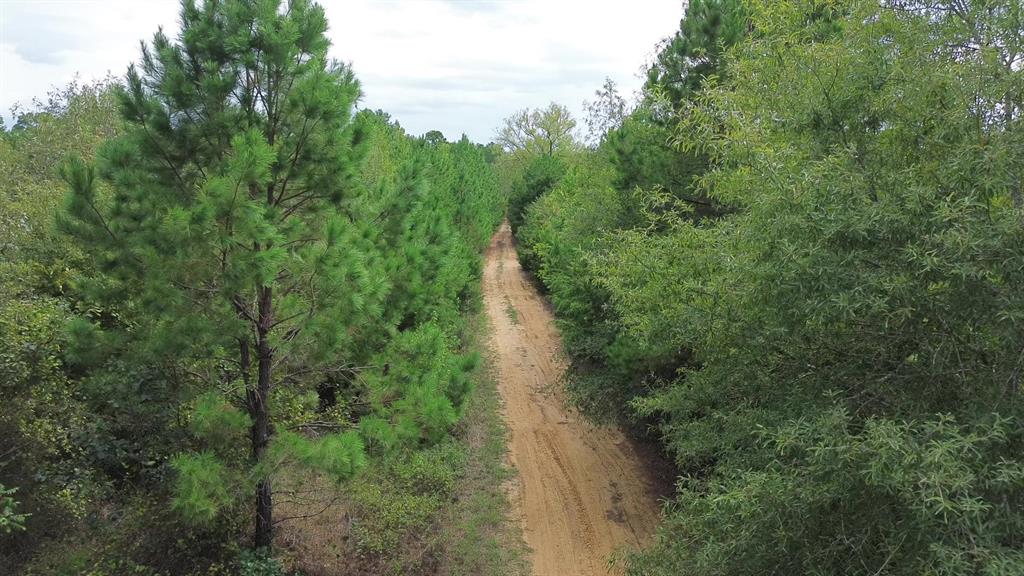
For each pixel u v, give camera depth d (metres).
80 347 7.01
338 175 7.91
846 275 5.29
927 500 3.96
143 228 6.73
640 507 13.11
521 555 11.16
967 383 5.46
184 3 7.16
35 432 7.51
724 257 7.31
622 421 15.60
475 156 54.00
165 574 7.91
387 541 10.09
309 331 7.27
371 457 8.43
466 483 13.58
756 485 5.32
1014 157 5.07
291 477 10.20
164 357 7.38
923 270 4.84
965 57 6.29
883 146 6.59
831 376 6.44
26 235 10.57
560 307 18.17
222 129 7.28
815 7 9.83
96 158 6.92
